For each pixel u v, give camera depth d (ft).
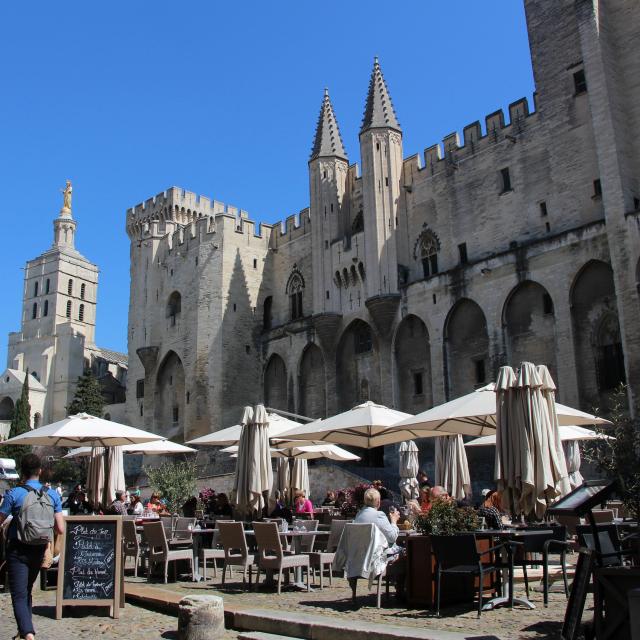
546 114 140.46
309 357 182.60
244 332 195.52
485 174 150.82
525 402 42.91
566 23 139.13
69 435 67.31
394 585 48.34
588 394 119.03
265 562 47.19
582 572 27.58
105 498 82.17
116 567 39.68
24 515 32.01
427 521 39.09
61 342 327.88
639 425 35.01
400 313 155.02
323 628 31.83
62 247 368.27
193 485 122.01
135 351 219.61
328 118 186.50
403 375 154.92
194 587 49.88
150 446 93.81
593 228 120.98
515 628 31.99
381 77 172.35
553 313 127.03
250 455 64.64
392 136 166.81
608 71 119.34
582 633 29.91
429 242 160.04
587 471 107.55
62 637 34.30
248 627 35.45
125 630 35.88
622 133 117.19
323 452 94.68
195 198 242.37
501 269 134.72
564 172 135.13
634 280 107.14
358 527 39.40
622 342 107.24
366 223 163.53
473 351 141.18
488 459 128.88
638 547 30.09
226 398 187.52
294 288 197.98
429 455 144.56
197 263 200.95
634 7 121.80
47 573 51.16
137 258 230.89
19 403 278.26
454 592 39.04
